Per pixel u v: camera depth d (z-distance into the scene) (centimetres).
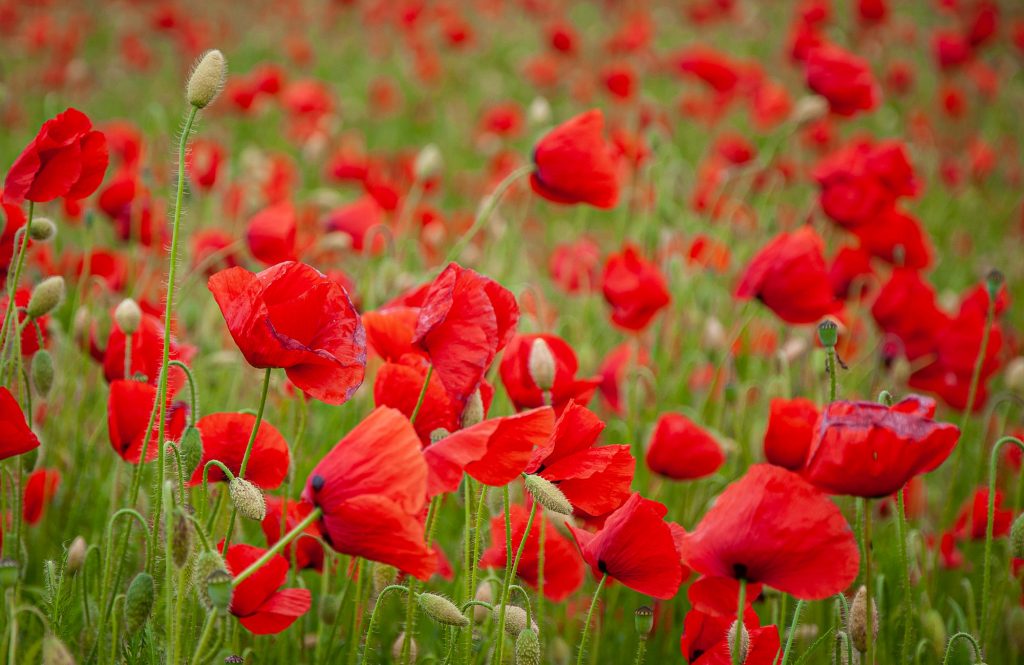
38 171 266
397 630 343
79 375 416
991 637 330
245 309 210
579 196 399
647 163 631
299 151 1152
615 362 439
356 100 1435
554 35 1215
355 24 1820
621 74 934
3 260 324
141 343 306
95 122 1190
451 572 318
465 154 1267
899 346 458
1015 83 1527
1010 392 426
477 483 290
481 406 248
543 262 816
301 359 213
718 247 595
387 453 201
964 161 1159
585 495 249
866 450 233
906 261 499
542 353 283
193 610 251
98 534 334
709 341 492
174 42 1466
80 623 298
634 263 442
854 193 492
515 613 248
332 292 218
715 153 858
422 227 659
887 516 419
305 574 358
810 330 542
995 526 381
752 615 252
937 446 233
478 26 1850
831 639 326
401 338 271
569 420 239
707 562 227
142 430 279
